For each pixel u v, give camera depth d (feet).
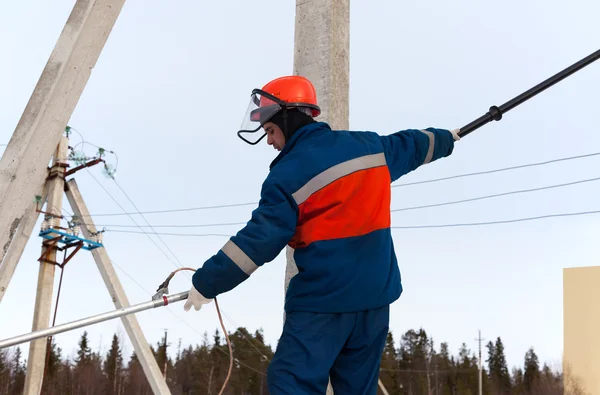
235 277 6.73
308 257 6.98
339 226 6.93
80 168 49.08
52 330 6.98
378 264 7.13
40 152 7.88
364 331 7.16
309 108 7.97
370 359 7.29
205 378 202.08
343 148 7.22
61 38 8.16
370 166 7.27
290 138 7.65
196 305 7.07
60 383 217.15
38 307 46.65
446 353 242.58
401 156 7.99
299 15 12.31
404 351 244.01
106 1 8.23
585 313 46.91
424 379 228.84
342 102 11.73
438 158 8.64
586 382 45.98
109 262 50.96
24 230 42.52
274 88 8.00
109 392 225.15
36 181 7.88
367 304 7.02
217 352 208.03
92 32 8.22
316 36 11.93
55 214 47.96
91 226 50.31
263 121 7.93
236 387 198.49
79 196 50.80
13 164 7.73
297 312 7.06
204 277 6.83
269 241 6.63
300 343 6.81
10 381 213.25
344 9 12.29
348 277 6.91
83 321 7.11
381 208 7.28
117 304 50.03
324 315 6.93
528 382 244.63
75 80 8.14
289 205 6.78
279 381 6.71
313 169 6.93
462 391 224.12
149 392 229.04
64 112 8.06
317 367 6.69
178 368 230.27
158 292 7.75
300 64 12.00
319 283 6.92
